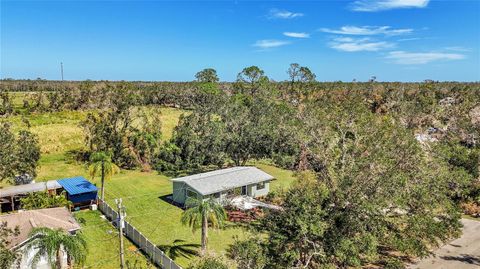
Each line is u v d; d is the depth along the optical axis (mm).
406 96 97375
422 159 33062
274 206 40281
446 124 71625
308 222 24391
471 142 64188
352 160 31031
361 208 25891
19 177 44438
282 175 56625
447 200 33219
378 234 27750
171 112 106000
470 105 79125
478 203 43906
